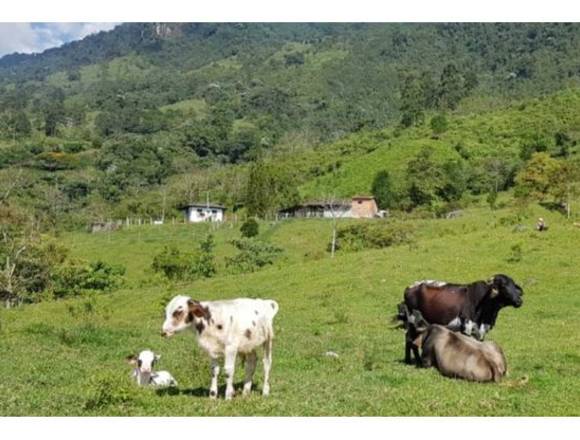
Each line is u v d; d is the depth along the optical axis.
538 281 41.59
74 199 175.50
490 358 15.98
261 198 124.88
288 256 80.12
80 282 66.88
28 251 65.69
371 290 42.03
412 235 74.88
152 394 13.63
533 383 15.98
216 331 12.77
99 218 141.25
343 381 15.74
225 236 106.62
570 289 39.53
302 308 38.88
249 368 13.42
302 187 156.88
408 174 126.62
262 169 127.06
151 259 94.94
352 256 53.94
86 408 12.68
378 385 15.23
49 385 15.33
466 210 102.25
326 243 91.19
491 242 52.50
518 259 46.41
